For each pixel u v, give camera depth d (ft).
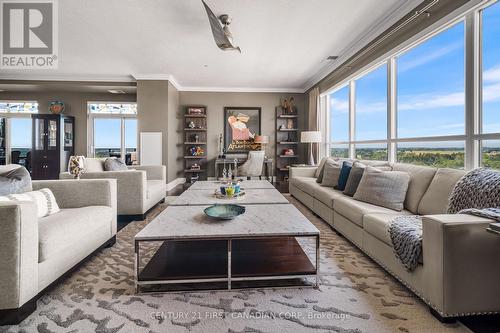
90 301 5.01
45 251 4.79
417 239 5.01
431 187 7.08
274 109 22.17
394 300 5.10
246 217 6.25
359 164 9.88
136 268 5.16
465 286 4.32
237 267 5.71
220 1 9.19
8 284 4.20
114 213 8.04
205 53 14.15
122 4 9.44
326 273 6.22
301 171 15.62
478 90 7.32
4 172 6.80
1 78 18.45
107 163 11.95
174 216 6.33
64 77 18.67
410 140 10.05
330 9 9.73
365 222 6.97
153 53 14.16
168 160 18.62
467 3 7.23
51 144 20.11
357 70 13.41
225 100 21.91
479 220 4.40
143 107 18.28
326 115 18.38
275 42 12.65
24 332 4.12
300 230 5.36
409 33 9.55
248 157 19.24
